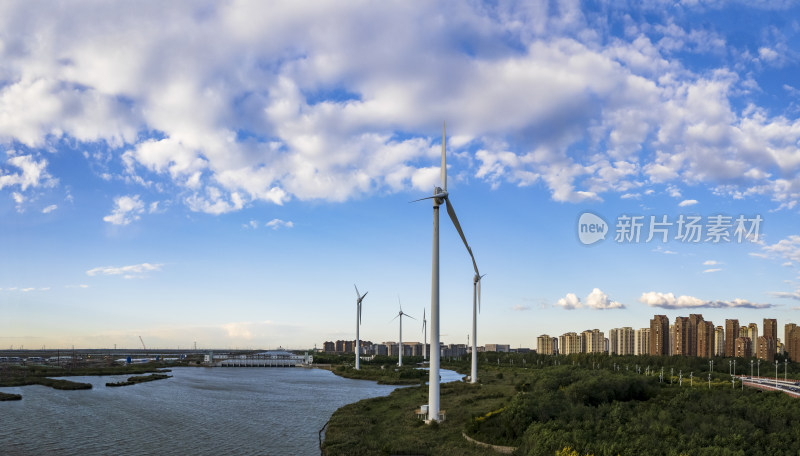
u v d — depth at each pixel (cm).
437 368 7719
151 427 8869
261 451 6975
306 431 8375
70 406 11719
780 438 5625
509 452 5922
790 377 17975
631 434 5784
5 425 9119
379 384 18300
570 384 9694
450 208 8075
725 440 5397
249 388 16650
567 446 5241
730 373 18388
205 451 7000
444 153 8031
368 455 6016
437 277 7812
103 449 7156
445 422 7594
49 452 6994
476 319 14325
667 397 8694
